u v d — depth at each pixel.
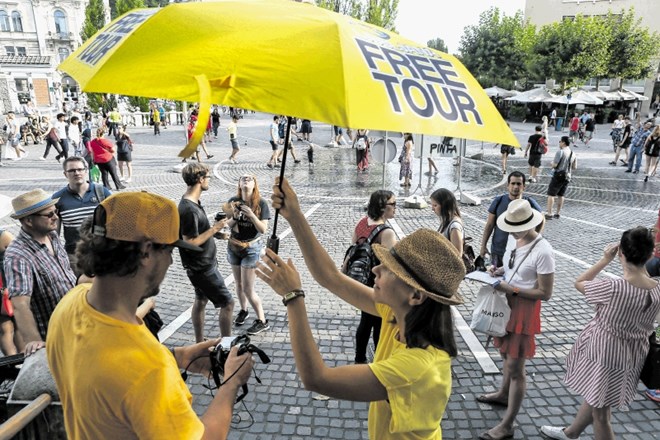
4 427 1.72
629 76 32.84
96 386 1.21
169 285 6.14
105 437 1.26
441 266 1.54
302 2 1.57
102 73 1.19
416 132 1.14
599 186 13.24
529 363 4.54
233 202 4.74
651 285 2.89
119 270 1.27
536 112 37.25
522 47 36.44
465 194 10.93
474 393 4.05
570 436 3.38
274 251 1.70
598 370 2.99
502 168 15.20
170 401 1.25
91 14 32.84
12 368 2.38
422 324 1.60
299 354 1.52
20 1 51.12
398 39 1.53
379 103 1.14
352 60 1.19
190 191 4.10
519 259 3.42
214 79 1.11
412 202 10.45
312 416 3.75
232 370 1.64
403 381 1.47
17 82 38.91
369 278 3.67
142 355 1.25
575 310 5.61
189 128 15.98
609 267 7.10
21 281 3.03
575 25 32.50
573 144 23.36
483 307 3.40
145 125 29.36
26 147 19.17
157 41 1.25
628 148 17.97
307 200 11.02
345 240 8.13
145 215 1.30
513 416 3.45
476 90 1.47
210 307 5.54
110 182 12.48
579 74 32.12
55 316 1.42
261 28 1.26
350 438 3.52
